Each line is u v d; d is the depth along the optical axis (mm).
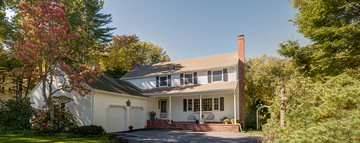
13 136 11688
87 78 14695
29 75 13281
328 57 13625
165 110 23141
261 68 28812
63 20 13164
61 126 13242
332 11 13625
